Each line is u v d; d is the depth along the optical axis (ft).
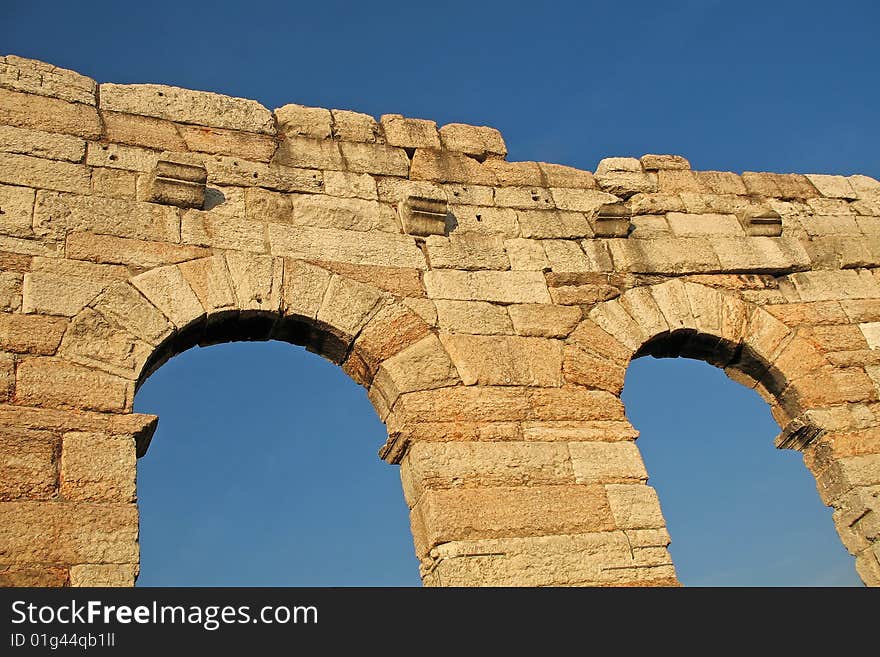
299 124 42.75
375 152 43.45
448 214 42.68
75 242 34.58
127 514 28.99
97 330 32.71
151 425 31.19
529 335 39.37
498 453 34.94
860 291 46.96
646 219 46.78
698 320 42.86
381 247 39.81
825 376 42.86
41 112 37.76
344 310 37.14
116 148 38.34
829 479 41.06
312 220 39.63
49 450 29.37
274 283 36.73
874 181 53.21
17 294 32.42
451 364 37.09
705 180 49.60
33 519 27.91
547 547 32.99
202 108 41.29
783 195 50.70
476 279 40.42
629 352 40.52
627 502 34.96
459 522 32.78
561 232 43.88
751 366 43.88
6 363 30.73
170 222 36.76
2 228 33.86
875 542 38.83
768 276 46.32
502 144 46.52
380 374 36.60
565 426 36.68
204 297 35.19
